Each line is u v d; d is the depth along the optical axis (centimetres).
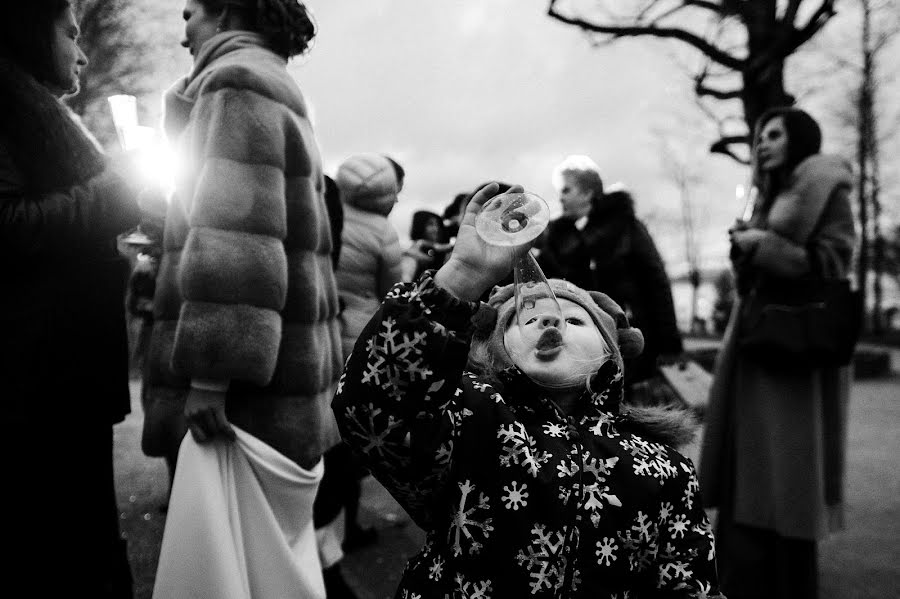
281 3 224
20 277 174
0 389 170
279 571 200
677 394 392
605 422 138
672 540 135
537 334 130
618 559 129
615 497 129
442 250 503
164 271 214
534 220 117
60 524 184
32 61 186
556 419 133
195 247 190
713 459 332
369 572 336
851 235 317
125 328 205
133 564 322
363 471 360
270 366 194
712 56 801
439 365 116
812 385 315
